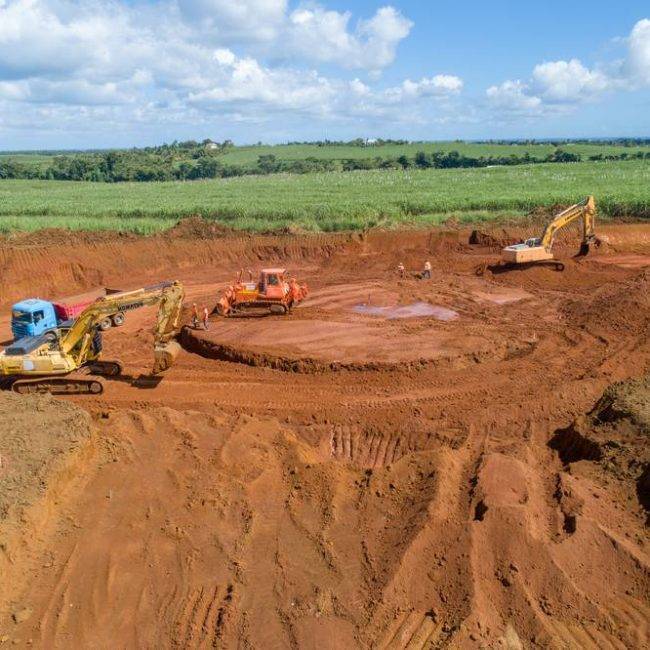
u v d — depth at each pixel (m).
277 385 16.72
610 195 43.22
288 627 8.35
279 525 10.56
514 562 8.79
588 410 14.67
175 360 18.70
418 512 10.14
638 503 9.95
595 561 8.84
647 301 20.67
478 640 7.60
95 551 9.93
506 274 27.36
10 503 10.04
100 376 17.56
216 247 34.59
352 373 16.91
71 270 29.94
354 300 23.83
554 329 19.98
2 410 13.08
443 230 36.25
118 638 8.44
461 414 14.52
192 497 11.26
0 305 26.81
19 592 9.08
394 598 8.53
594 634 7.83
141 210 45.69
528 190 53.50
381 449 13.73
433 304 22.98
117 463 12.23
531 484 10.90
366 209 42.06
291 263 33.72
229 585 9.25
